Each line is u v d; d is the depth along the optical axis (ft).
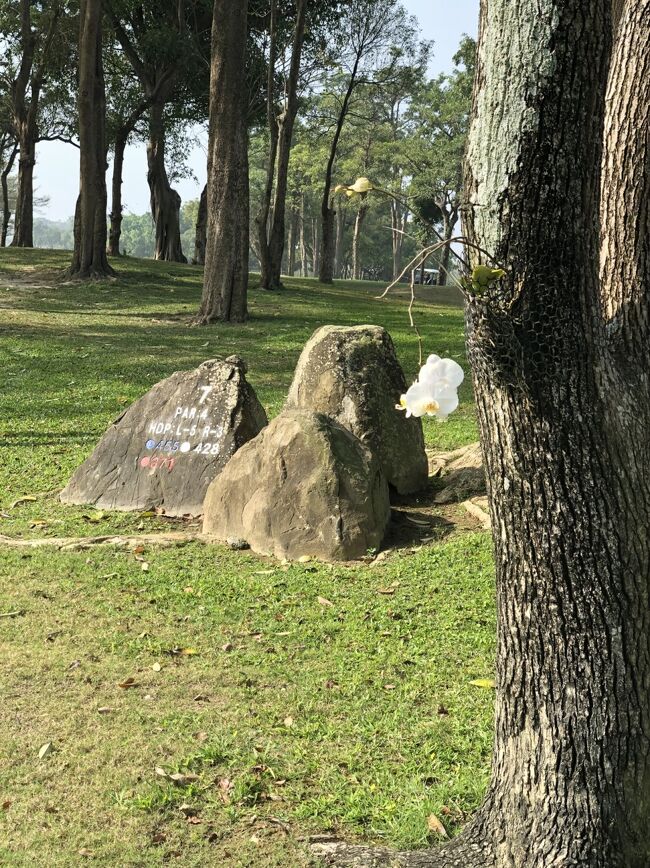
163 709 15.11
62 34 120.47
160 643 17.49
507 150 7.92
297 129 159.94
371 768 13.37
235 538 23.52
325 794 12.74
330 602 19.47
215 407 27.43
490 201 8.07
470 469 27.91
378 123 192.95
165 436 27.58
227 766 13.44
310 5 105.91
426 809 12.16
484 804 10.37
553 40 7.60
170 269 101.96
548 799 9.48
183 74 114.01
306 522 22.50
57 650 17.30
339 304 83.20
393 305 87.71
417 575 20.76
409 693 15.46
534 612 9.16
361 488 22.70
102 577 21.07
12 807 12.64
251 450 23.97
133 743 14.10
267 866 11.34
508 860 9.86
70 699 15.48
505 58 7.84
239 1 60.49
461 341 58.70
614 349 8.61
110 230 122.11
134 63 112.98
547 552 8.86
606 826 9.27
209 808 12.55
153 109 115.65
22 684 15.99
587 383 8.34
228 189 64.13
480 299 8.10
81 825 12.26
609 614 8.86
